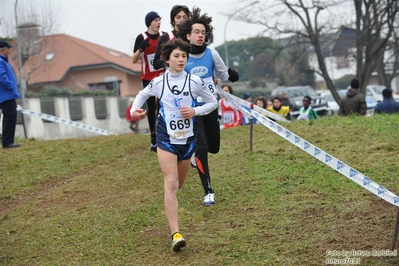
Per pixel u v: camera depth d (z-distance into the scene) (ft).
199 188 47.91
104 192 50.16
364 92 197.98
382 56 258.78
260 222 38.60
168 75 36.04
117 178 54.03
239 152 57.77
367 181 33.04
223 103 88.33
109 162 61.82
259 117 43.86
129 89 297.53
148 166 57.00
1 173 59.31
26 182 55.98
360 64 195.11
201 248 35.68
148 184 50.88
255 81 340.39
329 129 63.72
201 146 43.50
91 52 300.20
